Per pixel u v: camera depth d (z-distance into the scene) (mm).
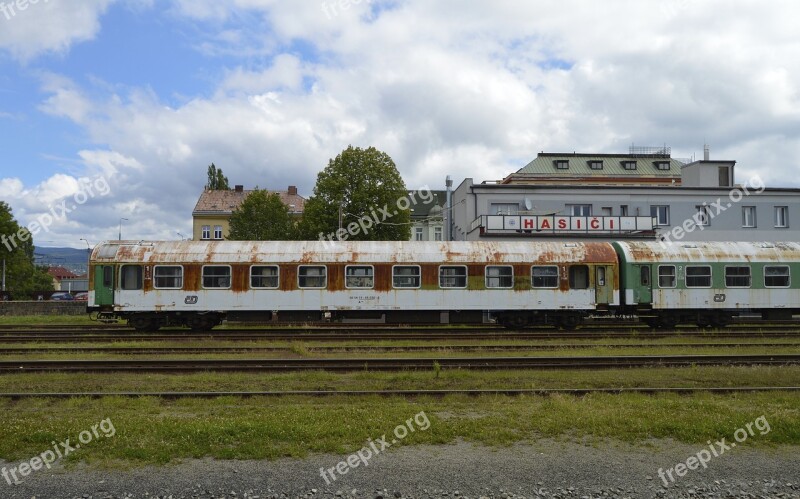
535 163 58312
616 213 41062
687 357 15820
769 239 40969
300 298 23453
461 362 15352
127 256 23062
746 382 13352
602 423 9305
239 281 23312
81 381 13570
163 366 15055
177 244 23688
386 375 14000
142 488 7020
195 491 6949
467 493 6953
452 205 49438
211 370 14797
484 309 23844
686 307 24344
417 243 24422
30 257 67062
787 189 41094
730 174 43562
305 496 6879
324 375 13977
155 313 23328
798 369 14609
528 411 10406
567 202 41094
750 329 24281
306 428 8922
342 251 23828
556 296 24000
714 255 24625
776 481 7328
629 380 13633
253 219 49062
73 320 29703
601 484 7191
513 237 37562
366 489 7047
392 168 42562
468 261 23891
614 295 24156
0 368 14727
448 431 9000
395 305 23672
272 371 14719
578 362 15289
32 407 11055
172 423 9328
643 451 8258
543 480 7273
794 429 8906
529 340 20375
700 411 10195
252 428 8867
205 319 23656
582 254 24250
